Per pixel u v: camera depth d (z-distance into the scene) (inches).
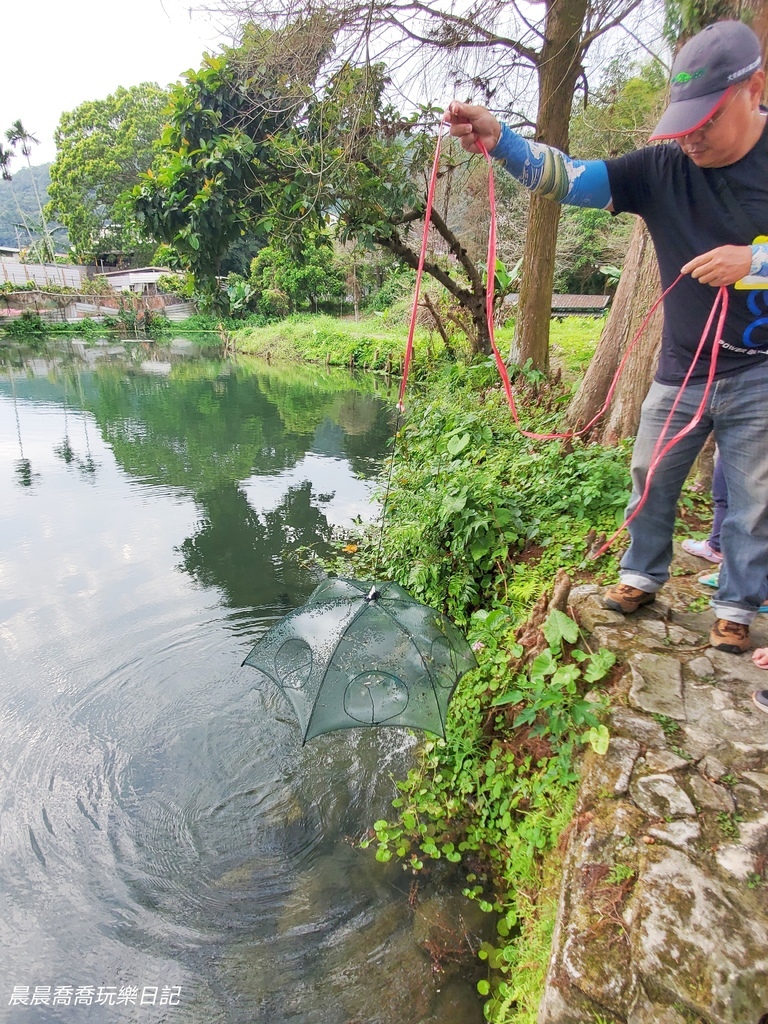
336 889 105.4
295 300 1226.6
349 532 259.9
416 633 106.0
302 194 273.0
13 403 548.7
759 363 78.2
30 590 211.6
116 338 1264.8
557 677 96.9
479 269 438.0
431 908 100.3
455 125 76.0
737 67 63.5
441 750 124.3
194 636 183.3
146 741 141.8
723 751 81.7
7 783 130.1
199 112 270.4
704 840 71.7
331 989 90.5
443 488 179.5
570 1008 63.9
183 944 98.5
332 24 229.1
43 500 300.0
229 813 122.5
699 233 74.7
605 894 69.8
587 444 192.1
